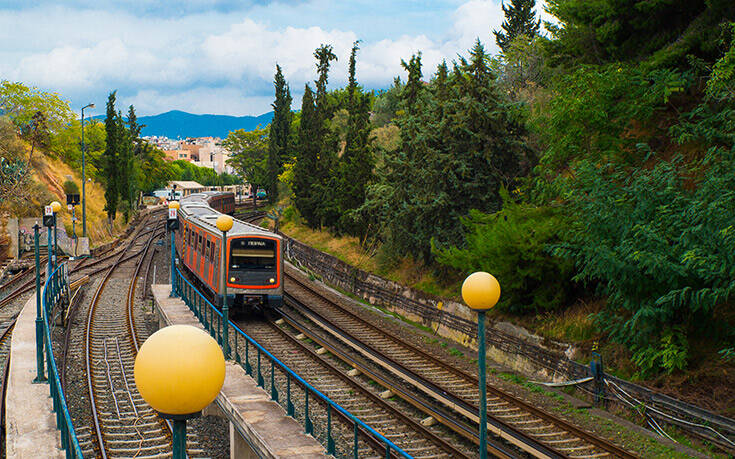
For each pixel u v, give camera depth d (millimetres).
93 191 65625
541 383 15570
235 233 22703
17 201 44906
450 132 22531
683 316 13703
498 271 17422
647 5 16578
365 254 32781
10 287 31719
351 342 19438
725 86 13258
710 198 12109
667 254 12508
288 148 73125
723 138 13750
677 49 16094
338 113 59875
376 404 13906
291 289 30391
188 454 11797
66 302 23078
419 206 22891
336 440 11305
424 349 19344
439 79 24594
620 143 16641
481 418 7102
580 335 15969
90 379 15508
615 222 13766
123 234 59500
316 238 42156
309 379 15617
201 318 19641
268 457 10055
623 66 17375
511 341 17797
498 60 29391
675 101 17594
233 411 12039
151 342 3074
